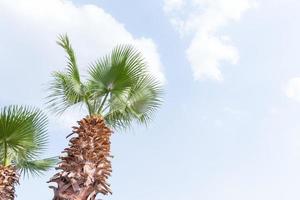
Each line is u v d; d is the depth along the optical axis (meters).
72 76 11.59
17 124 11.06
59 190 9.55
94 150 10.03
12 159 12.42
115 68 11.58
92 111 11.67
